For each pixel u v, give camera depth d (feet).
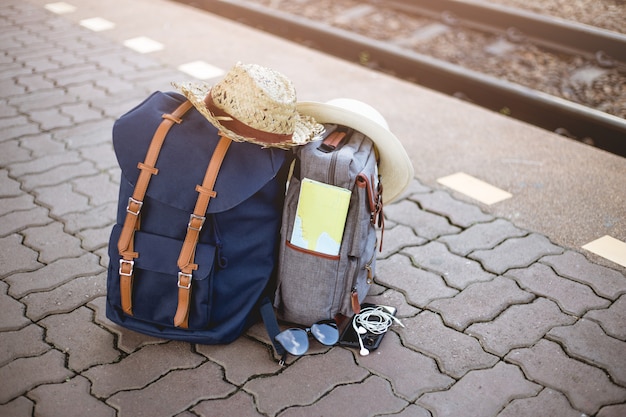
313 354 9.50
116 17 22.54
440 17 23.88
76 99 16.67
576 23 22.18
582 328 9.98
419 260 11.50
